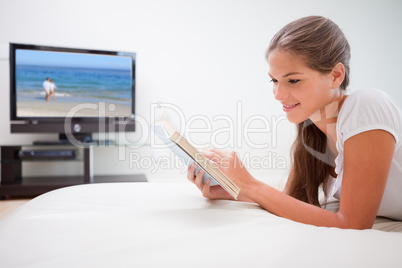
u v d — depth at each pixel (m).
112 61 3.08
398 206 0.70
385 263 0.33
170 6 3.35
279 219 0.51
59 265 0.32
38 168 3.16
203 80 3.44
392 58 3.88
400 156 0.66
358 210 0.56
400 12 3.87
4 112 3.07
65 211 0.54
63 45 3.12
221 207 0.60
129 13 3.26
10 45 2.83
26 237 0.40
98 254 0.35
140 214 0.51
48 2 3.08
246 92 3.54
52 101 2.96
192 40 3.41
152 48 3.32
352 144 0.58
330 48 0.61
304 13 3.65
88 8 3.16
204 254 0.35
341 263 0.33
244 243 0.38
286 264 0.33
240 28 3.51
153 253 0.35
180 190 0.76
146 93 3.32
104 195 0.66
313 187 0.83
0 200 2.64
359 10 3.78
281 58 0.61
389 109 0.60
